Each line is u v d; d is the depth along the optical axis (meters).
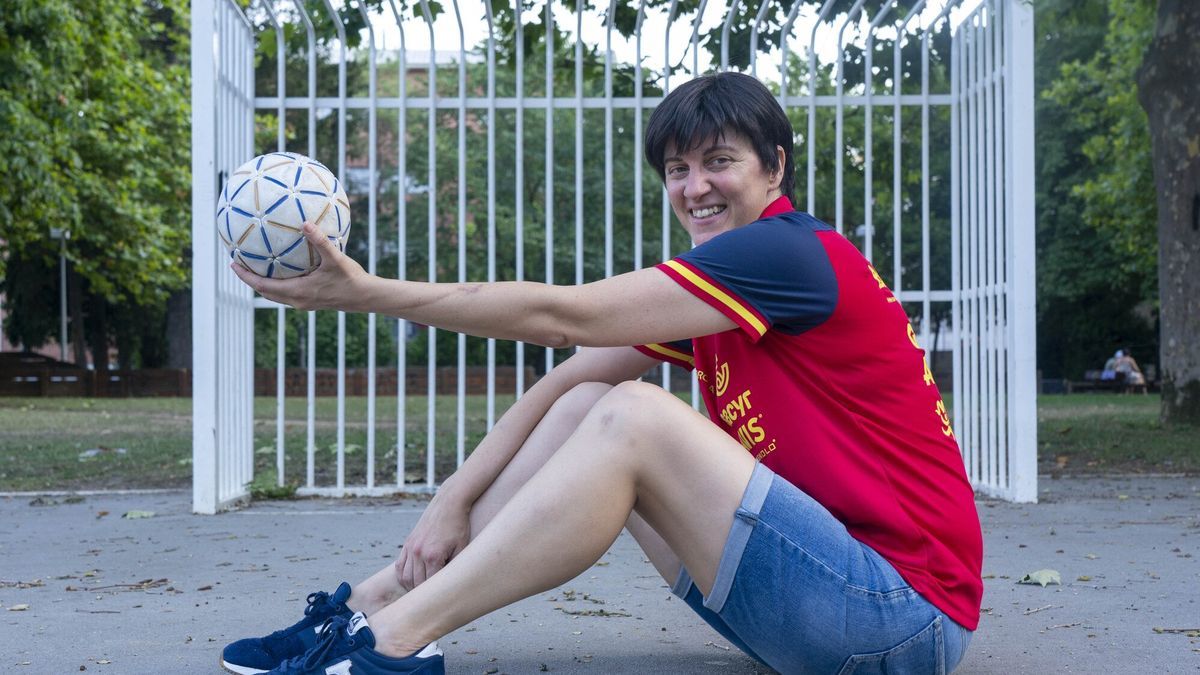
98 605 3.64
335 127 27.16
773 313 2.13
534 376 27.58
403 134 6.38
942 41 6.80
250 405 6.72
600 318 2.12
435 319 2.12
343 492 6.59
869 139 6.54
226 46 6.15
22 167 16.66
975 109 6.63
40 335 34.41
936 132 11.74
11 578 4.14
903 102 6.63
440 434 11.32
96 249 25.62
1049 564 4.32
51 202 18.42
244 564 4.42
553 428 2.47
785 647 2.13
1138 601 3.62
